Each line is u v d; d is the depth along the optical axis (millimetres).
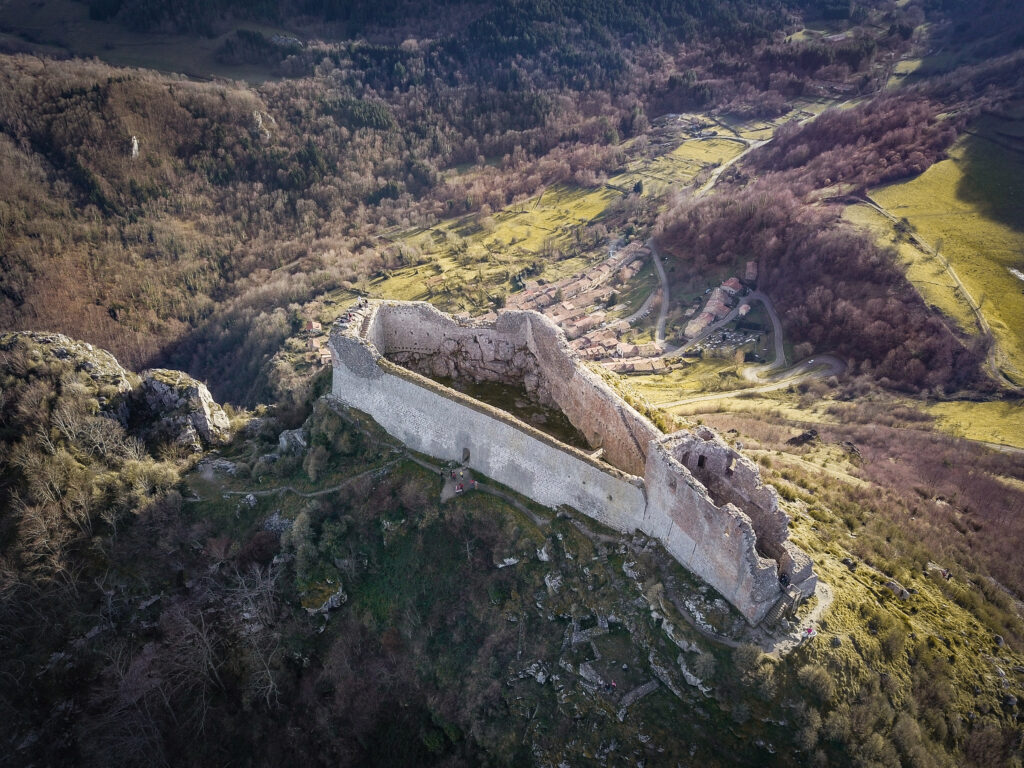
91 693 66125
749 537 51062
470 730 59438
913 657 54250
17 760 63844
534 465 64875
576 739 55062
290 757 63688
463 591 64375
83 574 70312
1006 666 56656
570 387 68875
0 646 66875
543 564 62469
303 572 67688
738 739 50719
